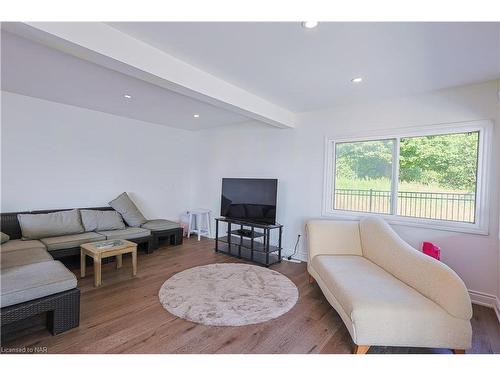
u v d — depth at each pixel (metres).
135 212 4.29
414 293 1.91
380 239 2.58
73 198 3.95
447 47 1.95
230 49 2.07
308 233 3.04
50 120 3.68
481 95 2.60
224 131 5.07
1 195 3.32
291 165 4.07
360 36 1.83
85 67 2.44
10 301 1.67
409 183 3.10
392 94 3.04
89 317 2.12
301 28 1.75
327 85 2.79
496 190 2.51
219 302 2.42
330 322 2.14
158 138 5.07
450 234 2.76
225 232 5.05
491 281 2.53
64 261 3.29
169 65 2.18
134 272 3.03
